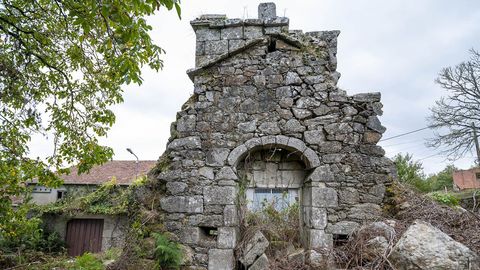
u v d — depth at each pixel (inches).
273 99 275.1
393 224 232.4
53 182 271.9
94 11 168.7
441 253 179.3
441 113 748.0
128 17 170.4
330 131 265.4
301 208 283.0
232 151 267.4
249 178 283.0
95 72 281.1
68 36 262.5
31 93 265.9
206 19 295.0
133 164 738.8
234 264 255.0
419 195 259.4
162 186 274.7
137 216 264.7
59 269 262.8
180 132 275.7
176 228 258.2
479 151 706.2
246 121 273.0
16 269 278.2
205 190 262.7
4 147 248.2
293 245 276.7
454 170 991.6
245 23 289.3
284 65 280.8
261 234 257.0
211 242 254.2
